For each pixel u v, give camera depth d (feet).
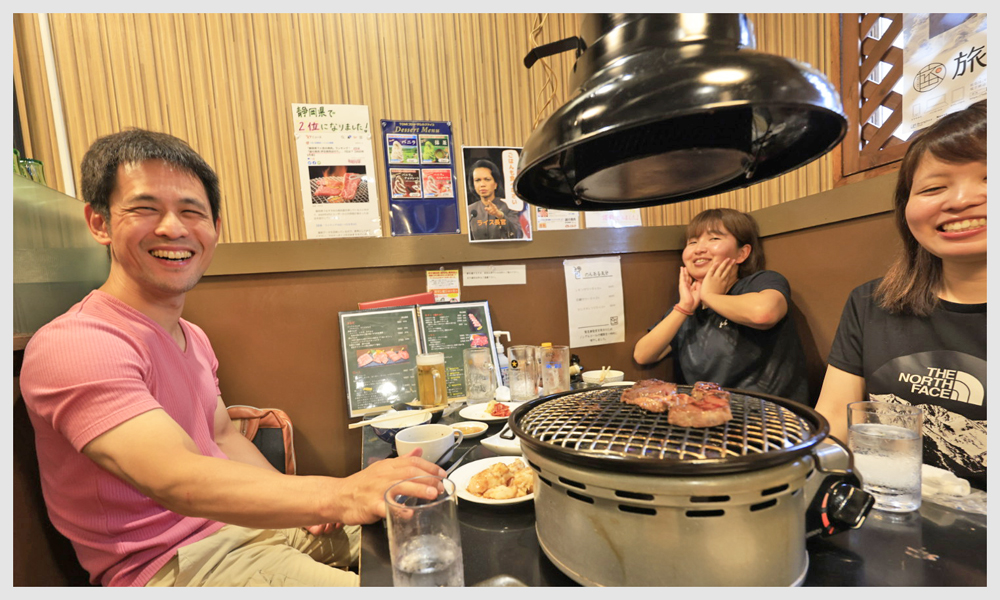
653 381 3.12
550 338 7.82
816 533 2.39
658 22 2.52
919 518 2.79
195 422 4.12
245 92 6.59
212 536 3.74
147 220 3.62
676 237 8.29
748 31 2.57
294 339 6.89
